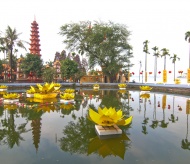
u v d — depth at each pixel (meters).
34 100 18.17
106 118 8.02
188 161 5.68
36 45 60.69
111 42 43.16
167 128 9.25
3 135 8.09
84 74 47.41
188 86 28.28
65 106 15.49
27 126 9.48
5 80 41.12
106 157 5.99
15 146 6.87
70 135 8.11
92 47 45.56
